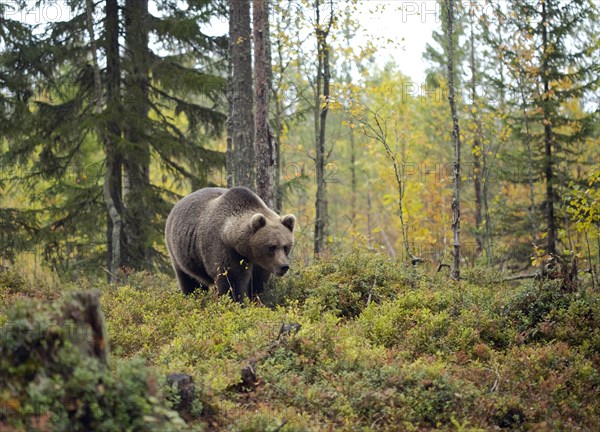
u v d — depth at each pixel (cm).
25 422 513
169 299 1149
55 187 2170
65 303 569
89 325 579
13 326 550
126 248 2111
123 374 572
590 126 2033
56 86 2120
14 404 518
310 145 3956
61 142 2100
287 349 845
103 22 2102
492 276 1476
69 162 2133
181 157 2164
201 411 672
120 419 544
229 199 1262
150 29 2070
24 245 2102
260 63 1457
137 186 2111
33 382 536
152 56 2122
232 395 728
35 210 2131
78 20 2073
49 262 2228
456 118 1449
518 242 2142
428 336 959
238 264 1223
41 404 521
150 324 979
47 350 548
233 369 762
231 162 1808
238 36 1691
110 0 2119
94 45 1958
